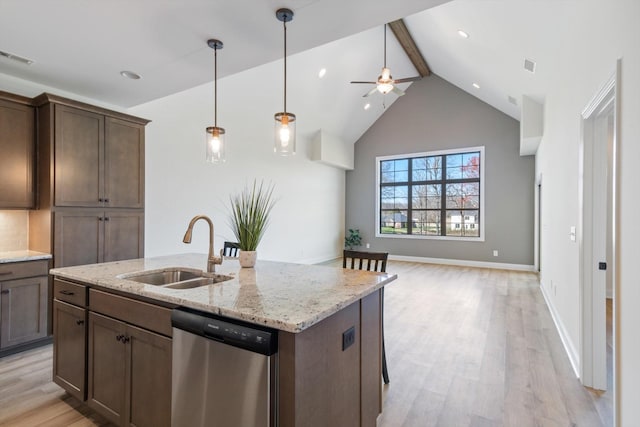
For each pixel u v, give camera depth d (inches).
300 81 224.2
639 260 54.4
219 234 200.8
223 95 195.5
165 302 60.5
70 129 118.3
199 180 189.5
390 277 76.4
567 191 118.3
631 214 57.7
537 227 263.6
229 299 56.9
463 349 116.0
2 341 104.3
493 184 285.4
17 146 113.3
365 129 341.4
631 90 58.4
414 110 320.2
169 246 173.2
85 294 75.9
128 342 66.2
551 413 79.3
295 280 72.9
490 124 286.7
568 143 116.3
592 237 91.8
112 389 69.6
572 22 103.3
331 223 329.4
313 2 77.4
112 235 130.4
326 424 53.6
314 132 291.4
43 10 78.9
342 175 348.8
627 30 60.6
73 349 78.3
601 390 89.4
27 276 108.9
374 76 267.9
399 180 331.9
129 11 79.8
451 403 83.7
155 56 103.7
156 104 167.0
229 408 50.3
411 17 215.6
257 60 107.5
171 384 58.6
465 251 296.2
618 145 63.5
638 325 54.6
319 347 51.5
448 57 239.6
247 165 223.6
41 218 117.1
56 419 76.2
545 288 183.6
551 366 103.3
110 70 113.6
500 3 126.4
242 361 48.8
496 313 155.7
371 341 70.1
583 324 92.1
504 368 102.1
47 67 110.7
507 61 173.0
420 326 138.4
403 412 79.9
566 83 118.3
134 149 138.1
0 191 109.4
